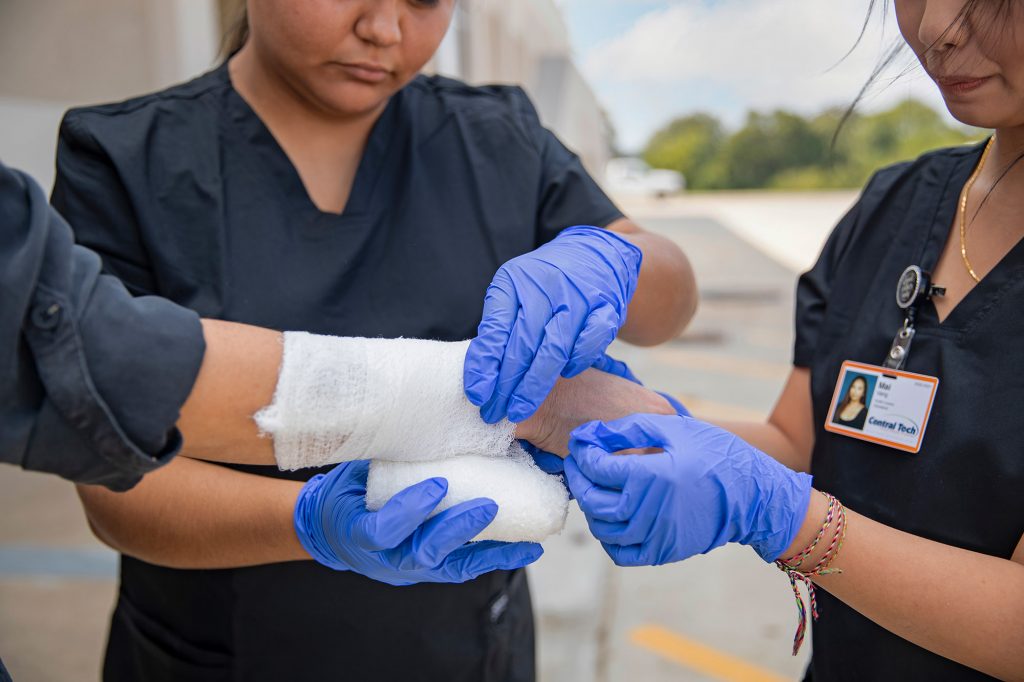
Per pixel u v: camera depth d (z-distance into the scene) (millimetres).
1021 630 788
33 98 2883
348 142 1175
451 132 1236
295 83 1071
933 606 812
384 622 1162
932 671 906
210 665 1160
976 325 902
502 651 1253
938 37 788
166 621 1182
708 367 5578
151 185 1070
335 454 810
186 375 692
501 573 1232
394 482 844
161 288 1083
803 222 13188
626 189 18500
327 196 1173
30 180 653
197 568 1104
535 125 1320
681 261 1237
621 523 812
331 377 778
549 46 5781
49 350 629
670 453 805
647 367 5574
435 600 1171
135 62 2939
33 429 640
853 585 845
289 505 1002
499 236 1206
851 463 999
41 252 625
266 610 1133
